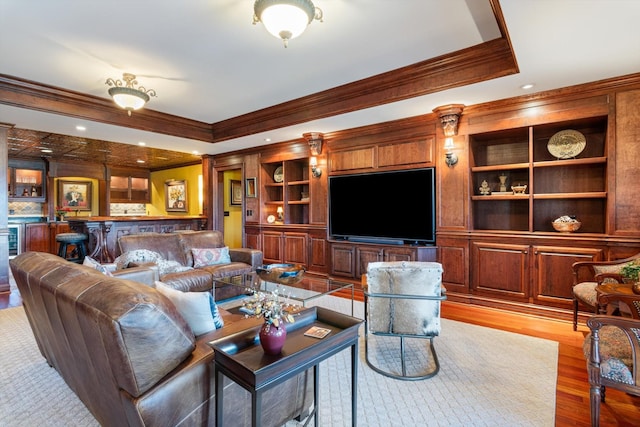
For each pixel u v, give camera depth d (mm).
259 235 6359
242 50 3041
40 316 1923
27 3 2314
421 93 3500
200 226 7242
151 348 1232
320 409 1964
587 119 3385
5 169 4520
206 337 1675
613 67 2906
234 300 4176
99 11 2428
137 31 2711
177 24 2609
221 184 7258
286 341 1544
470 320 3504
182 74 3564
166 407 1259
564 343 2908
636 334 1558
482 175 4355
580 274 3373
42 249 7918
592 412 1669
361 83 3840
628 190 3129
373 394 2133
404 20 2576
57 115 4129
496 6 2051
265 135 5383
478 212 4367
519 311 3701
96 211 9156
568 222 3545
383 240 4738
